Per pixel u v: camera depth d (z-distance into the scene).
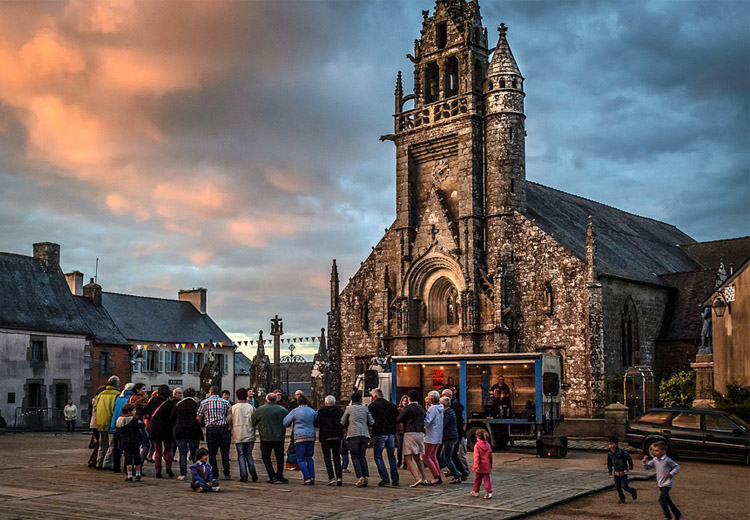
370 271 50.72
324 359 51.50
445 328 46.06
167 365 65.69
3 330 45.66
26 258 51.78
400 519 13.94
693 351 44.66
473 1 46.94
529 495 17.25
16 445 30.22
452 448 19.19
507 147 44.47
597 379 39.69
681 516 15.48
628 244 51.88
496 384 30.14
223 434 18.86
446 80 47.62
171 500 15.74
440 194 46.94
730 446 24.73
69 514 13.87
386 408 18.81
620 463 17.11
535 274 42.59
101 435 20.84
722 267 45.47
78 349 50.28
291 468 22.25
